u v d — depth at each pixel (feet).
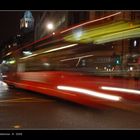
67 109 43.68
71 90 44.01
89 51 42.96
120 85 43.06
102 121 33.96
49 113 39.83
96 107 41.16
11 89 85.40
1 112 40.93
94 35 42.63
